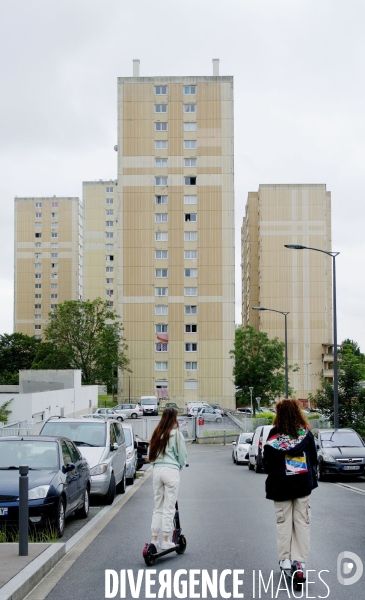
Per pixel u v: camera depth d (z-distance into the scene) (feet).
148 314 274.57
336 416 102.94
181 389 271.69
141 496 58.85
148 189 277.64
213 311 273.33
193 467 102.37
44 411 142.92
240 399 237.86
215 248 275.18
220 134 278.46
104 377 267.39
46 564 26.53
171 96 279.90
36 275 469.16
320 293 348.79
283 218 352.28
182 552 30.01
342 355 135.74
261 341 233.14
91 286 435.53
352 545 31.68
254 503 50.42
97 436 55.11
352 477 81.05
